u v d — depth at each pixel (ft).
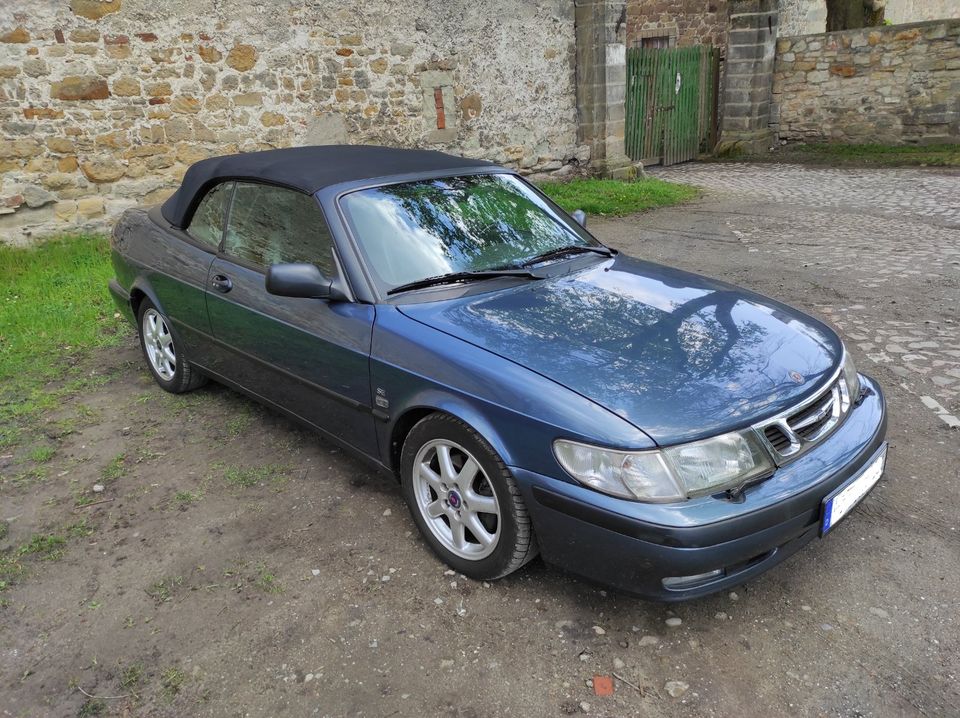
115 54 27.25
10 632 9.41
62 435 14.60
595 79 40.19
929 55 48.67
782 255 26.23
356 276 11.18
